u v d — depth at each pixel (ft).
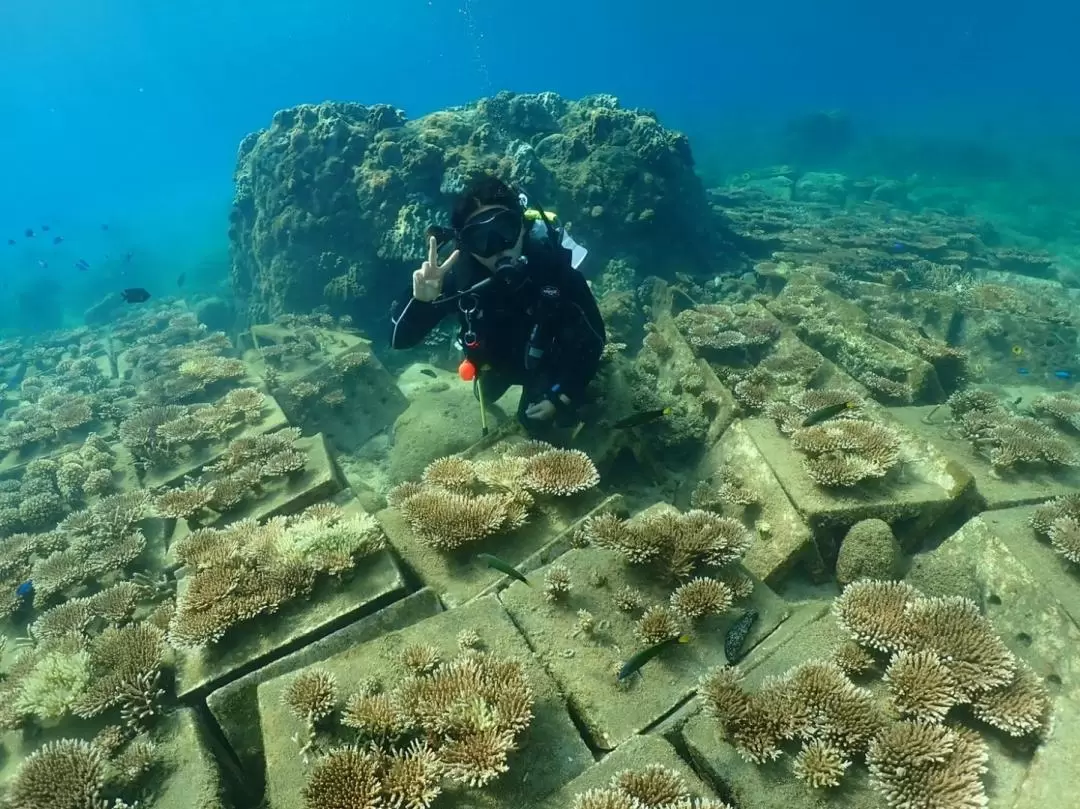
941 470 14.44
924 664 9.07
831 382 19.69
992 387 25.82
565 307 14.28
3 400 40.50
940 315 28.50
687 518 12.25
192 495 16.53
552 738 9.16
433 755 8.63
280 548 12.72
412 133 35.40
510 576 12.17
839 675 9.18
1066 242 52.85
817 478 14.03
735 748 8.79
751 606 11.41
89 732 10.75
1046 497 13.84
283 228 35.55
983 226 53.72
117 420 27.86
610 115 36.29
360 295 33.19
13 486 24.38
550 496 13.99
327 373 25.99
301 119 37.01
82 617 13.38
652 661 10.32
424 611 11.68
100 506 18.97
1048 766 8.16
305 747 9.19
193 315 47.03
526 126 38.63
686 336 22.15
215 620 11.35
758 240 42.86
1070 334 27.96
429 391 23.26
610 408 17.81
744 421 16.62
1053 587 10.87
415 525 12.99
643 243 34.68
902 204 70.13
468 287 14.42
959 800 7.68
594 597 11.44
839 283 31.22
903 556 12.90
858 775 8.39
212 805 9.09
